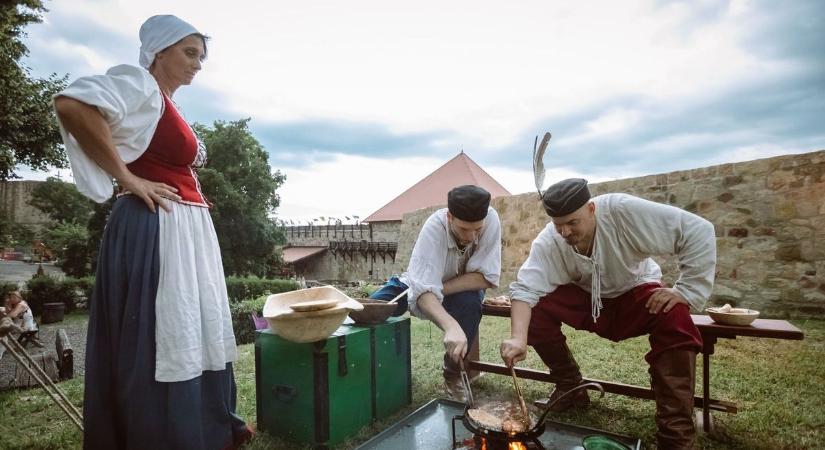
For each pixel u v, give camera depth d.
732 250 6.14
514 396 2.05
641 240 2.22
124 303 1.76
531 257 2.60
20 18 10.83
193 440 1.78
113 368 1.77
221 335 1.96
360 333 2.52
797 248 5.61
